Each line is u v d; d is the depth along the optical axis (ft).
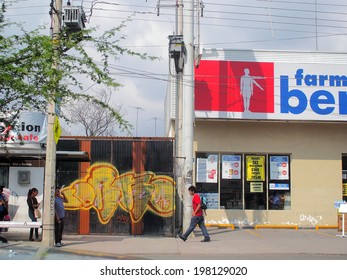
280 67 65.67
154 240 51.67
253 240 52.70
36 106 33.06
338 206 62.34
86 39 33.22
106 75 33.32
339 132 69.15
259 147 68.13
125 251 43.52
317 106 65.36
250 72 65.31
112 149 56.75
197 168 67.67
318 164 68.54
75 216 56.24
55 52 32.58
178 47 54.85
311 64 65.87
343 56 68.33
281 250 45.34
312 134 68.95
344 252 44.60
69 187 56.54
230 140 67.92
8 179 56.65
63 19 42.75
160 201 55.98
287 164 68.74
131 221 55.88
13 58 30.68
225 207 67.36
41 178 54.80
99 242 49.34
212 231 61.93
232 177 67.87
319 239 54.34
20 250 14.30
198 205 50.80
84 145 56.90
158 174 56.29
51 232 44.42
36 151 49.32
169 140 56.75
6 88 31.01
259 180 68.08
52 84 31.17
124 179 56.44
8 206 53.93
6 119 33.86
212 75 64.90
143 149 56.65
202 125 67.92
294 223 67.41
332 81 65.82
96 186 56.54
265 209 67.62
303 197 67.92
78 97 34.19
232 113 64.54
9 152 48.83
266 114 64.85
